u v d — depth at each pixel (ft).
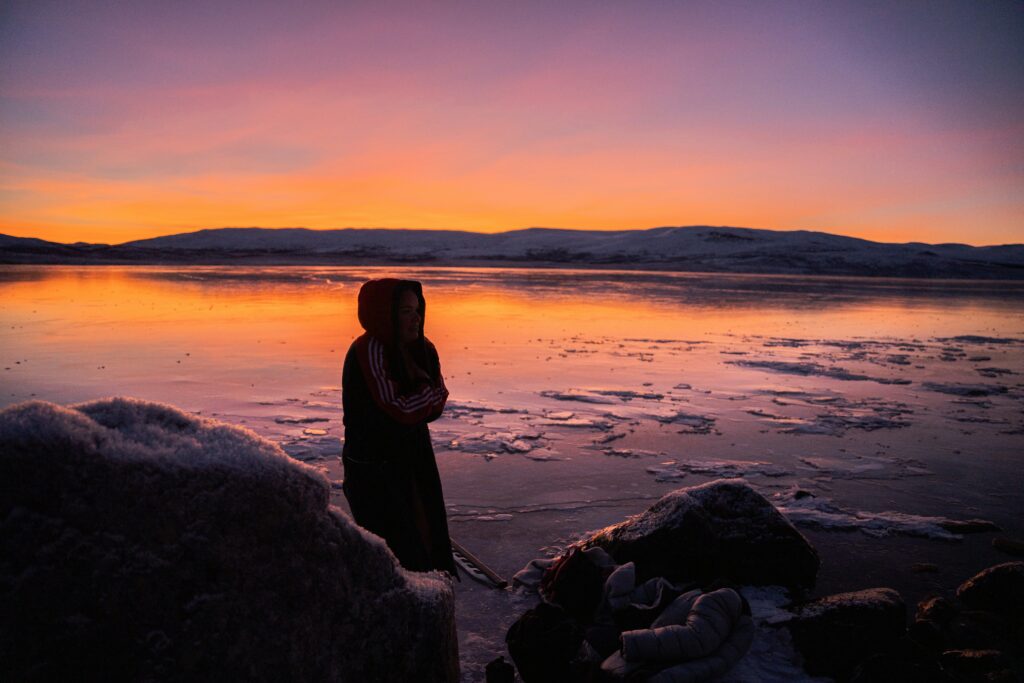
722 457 19.65
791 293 133.80
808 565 11.02
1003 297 144.46
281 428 21.53
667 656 8.00
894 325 71.46
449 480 16.90
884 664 8.07
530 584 11.11
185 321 55.83
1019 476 18.39
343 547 4.82
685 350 45.09
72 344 41.01
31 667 3.70
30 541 3.67
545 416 24.40
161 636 3.99
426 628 5.33
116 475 3.87
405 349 9.15
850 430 23.53
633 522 11.58
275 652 4.40
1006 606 10.55
